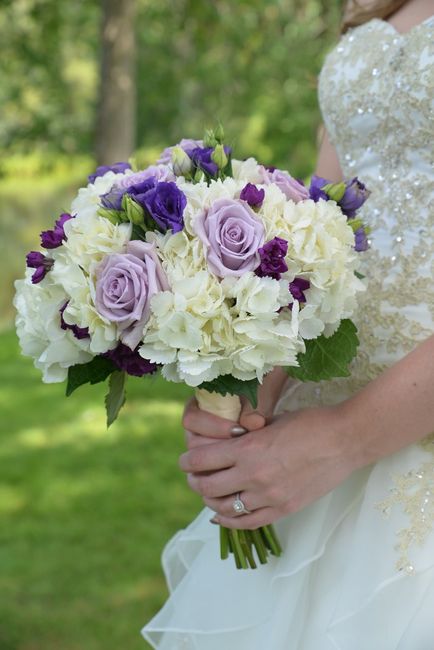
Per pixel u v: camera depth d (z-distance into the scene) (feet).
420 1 5.10
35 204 41.75
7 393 19.11
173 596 5.70
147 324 4.07
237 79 32.71
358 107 5.11
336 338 4.50
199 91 36.24
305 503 4.51
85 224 4.25
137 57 33.30
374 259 4.97
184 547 5.88
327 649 4.66
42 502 13.25
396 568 4.43
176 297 4.02
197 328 4.02
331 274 4.28
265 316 4.07
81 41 32.81
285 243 4.07
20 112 31.45
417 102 4.71
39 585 10.83
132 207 4.18
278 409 5.50
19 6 29.40
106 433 16.20
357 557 4.58
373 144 5.10
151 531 12.24
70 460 14.90
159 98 34.24
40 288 4.38
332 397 5.16
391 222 4.93
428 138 4.75
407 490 4.53
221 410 4.74
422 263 4.77
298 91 31.14
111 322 4.12
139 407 17.69
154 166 4.69
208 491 4.66
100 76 21.71
